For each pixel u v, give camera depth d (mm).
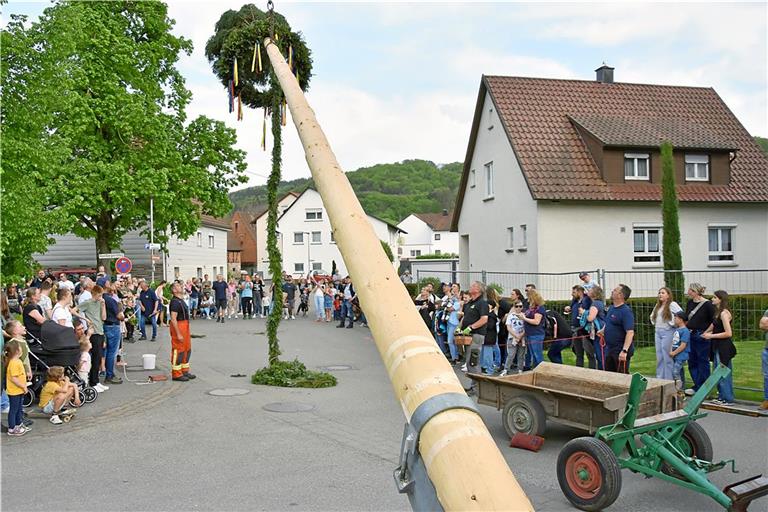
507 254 25734
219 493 6000
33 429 8422
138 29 27859
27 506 5637
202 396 10695
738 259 25125
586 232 23516
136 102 26250
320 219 69562
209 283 29484
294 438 8023
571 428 8828
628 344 9836
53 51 17219
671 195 19812
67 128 24141
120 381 12000
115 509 5578
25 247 17016
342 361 15133
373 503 5762
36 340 9539
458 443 1825
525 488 6379
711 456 6395
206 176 28562
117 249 28875
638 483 6547
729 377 10023
